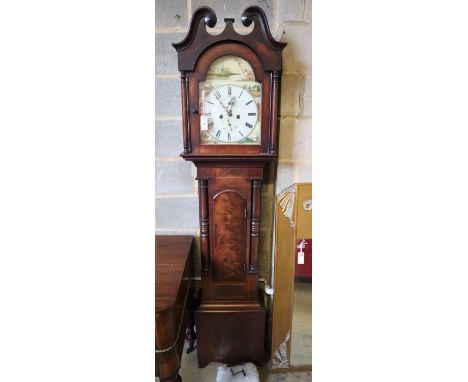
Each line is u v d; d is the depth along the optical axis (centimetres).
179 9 120
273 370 129
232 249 120
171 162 130
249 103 107
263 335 126
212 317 123
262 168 113
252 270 122
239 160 109
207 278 122
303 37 109
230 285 123
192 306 135
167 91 125
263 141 108
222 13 119
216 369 125
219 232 118
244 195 115
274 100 105
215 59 103
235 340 126
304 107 114
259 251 135
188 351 137
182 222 136
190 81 104
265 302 138
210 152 109
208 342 126
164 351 84
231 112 107
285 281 124
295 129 115
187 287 121
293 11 108
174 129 128
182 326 104
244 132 108
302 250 123
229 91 105
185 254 117
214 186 114
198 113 106
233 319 124
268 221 133
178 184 132
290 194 119
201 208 116
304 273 124
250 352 128
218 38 101
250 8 98
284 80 112
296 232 121
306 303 126
